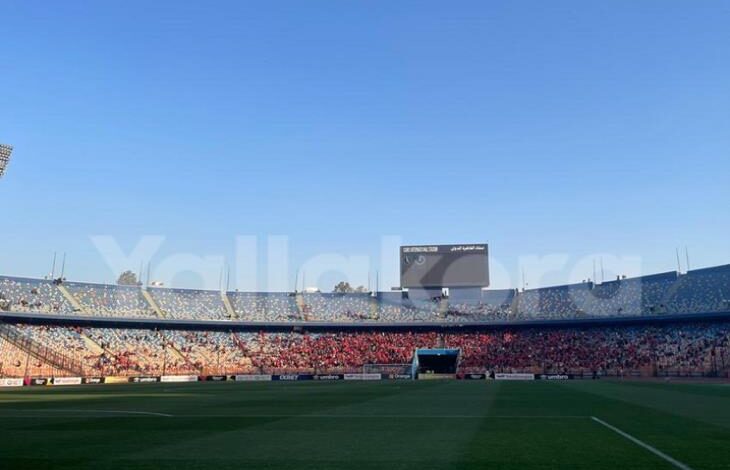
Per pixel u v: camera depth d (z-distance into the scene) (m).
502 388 52.28
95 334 93.69
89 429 21.25
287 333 106.56
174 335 100.56
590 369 87.12
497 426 21.58
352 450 16.05
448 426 21.77
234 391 50.41
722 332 86.88
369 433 19.81
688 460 14.22
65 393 48.25
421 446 16.70
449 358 100.88
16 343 83.88
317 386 61.00
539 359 94.19
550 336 99.75
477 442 17.41
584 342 95.94
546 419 23.94
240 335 104.75
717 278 94.81
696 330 89.62
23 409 30.48
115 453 15.67
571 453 15.32
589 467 13.45
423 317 109.25
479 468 13.40
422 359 101.50
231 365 96.06
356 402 35.00
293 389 53.94
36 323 89.81
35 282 97.50
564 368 89.12
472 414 26.48
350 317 111.31
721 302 89.00
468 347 100.25
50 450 16.22
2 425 22.67
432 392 45.94
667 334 91.50
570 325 100.25
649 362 86.75
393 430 20.62
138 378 82.88
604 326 97.75
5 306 88.00
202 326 104.06
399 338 104.56
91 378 78.44
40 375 80.19
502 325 102.31
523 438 18.22
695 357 84.50
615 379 77.19
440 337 103.69
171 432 20.31
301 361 98.88
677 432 19.47
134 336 96.81
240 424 22.84
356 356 100.56
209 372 92.69
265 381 83.12
